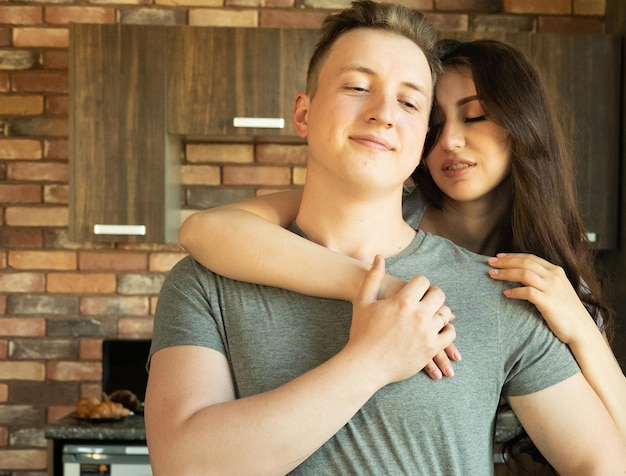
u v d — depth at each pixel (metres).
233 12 3.69
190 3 3.69
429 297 1.19
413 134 1.23
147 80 3.35
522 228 1.68
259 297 1.25
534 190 1.67
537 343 1.24
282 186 3.72
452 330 1.19
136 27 3.35
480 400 1.22
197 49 3.35
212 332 1.24
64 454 2.98
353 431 1.17
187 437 1.12
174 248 3.73
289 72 3.35
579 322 1.28
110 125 3.35
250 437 1.10
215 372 1.21
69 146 3.36
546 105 1.71
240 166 3.72
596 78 3.37
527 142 1.66
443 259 1.32
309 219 1.33
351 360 1.13
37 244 3.73
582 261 1.76
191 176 3.71
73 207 3.36
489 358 1.23
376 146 1.21
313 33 3.35
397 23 1.30
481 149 1.68
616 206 3.38
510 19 3.70
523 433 1.65
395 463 1.17
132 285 3.73
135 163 3.35
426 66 1.28
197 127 3.36
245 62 3.35
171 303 1.27
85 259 3.73
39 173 3.73
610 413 1.28
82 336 3.73
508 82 1.66
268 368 1.21
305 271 1.23
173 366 1.21
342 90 1.23
